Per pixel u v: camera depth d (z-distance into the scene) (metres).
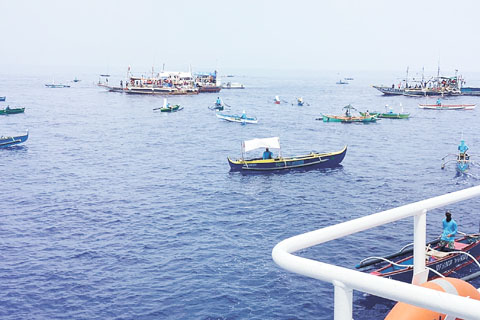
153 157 61.91
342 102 154.00
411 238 29.31
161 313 20.78
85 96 173.88
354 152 64.69
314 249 27.66
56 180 48.53
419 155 62.09
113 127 92.06
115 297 22.34
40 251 28.48
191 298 22.08
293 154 64.44
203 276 24.53
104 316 20.62
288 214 36.38
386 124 96.75
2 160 58.97
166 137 79.69
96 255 27.80
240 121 100.12
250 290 22.75
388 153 63.75
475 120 103.50
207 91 190.62
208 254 27.80
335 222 34.50
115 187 45.62
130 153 64.81
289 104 146.25
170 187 45.53
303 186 45.50
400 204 39.09
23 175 50.78
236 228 32.94
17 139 68.69
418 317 3.29
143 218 35.38
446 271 20.75
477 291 3.63
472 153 63.44
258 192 43.28
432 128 90.25
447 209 35.59
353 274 2.54
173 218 35.34
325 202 39.84
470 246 21.97
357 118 99.56
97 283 23.89
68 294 22.70
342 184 46.16
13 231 32.31
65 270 25.55
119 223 34.16
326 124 96.75
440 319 3.34
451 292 3.49
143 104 141.75
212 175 50.84
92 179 49.09
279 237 31.06
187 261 26.70
